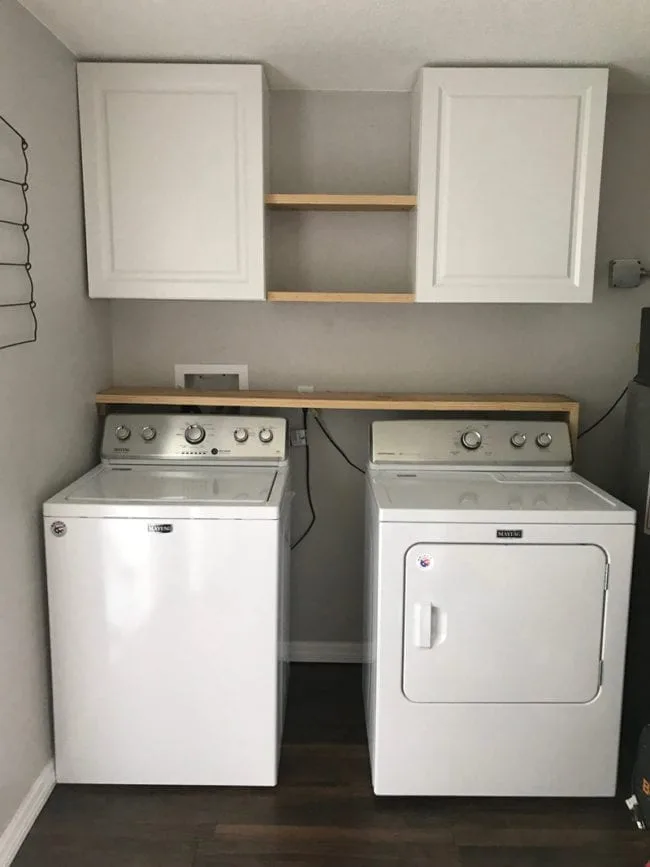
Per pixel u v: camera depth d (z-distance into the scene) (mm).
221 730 2086
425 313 2699
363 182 2633
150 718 2082
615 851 1939
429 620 2000
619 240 2650
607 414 2748
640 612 2277
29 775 1986
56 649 2049
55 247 2145
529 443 2482
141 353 2719
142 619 2037
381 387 2738
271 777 2115
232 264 2357
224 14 1897
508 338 2711
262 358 2727
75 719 2086
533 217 2322
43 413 2082
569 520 1988
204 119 2283
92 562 2016
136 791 2133
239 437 2494
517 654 2031
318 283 2684
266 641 2043
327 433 2777
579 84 2254
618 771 2250
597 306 2691
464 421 2504
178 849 1923
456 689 2041
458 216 2324
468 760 2072
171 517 1996
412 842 1963
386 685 2039
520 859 1908
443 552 1992
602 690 2053
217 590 2023
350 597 2865
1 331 1807
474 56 2201
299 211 2635
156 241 2348
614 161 2605
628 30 1991
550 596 2014
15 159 1869
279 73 2391
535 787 2092
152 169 2312
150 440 2482
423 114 2275
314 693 2676
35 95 1982
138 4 1845
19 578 1926
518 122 2275
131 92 2273
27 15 1914
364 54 2195
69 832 1969
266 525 1996
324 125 2604
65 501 2031
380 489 2225
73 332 2311
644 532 2256
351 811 2074
